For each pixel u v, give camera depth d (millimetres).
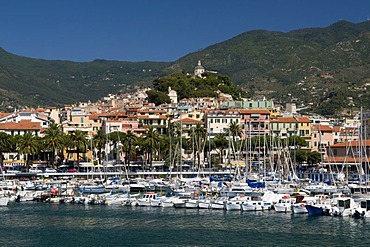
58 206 155375
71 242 107750
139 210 146750
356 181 176375
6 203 155250
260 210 142625
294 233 113312
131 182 187750
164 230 118250
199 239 108938
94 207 153125
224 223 125375
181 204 150375
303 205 137125
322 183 174375
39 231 118250
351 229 116688
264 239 108250
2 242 107875
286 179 189750
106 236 113000
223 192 159625
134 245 104688
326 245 102938
